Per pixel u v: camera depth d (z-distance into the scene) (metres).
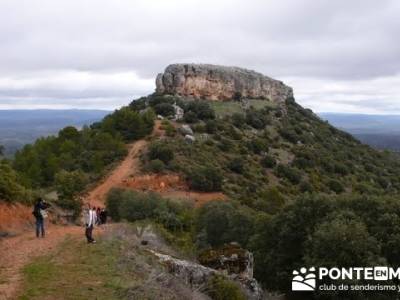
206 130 103.81
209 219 52.00
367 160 123.31
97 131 99.75
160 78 140.88
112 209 61.97
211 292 18.14
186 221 56.00
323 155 110.44
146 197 58.41
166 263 18.80
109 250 19.73
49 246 21.61
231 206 54.88
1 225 27.38
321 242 30.19
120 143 88.31
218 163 87.81
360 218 34.88
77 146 89.88
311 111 161.62
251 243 40.59
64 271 16.25
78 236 24.72
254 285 22.12
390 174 115.06
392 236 31.92
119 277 15.52
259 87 149.38
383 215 34.25
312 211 36.97
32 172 73.69
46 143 93.75
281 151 105.62
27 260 18.42
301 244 35.59
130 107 122.25
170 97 122.88
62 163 81.31
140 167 80.81
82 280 15.17
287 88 160.88
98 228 28.11
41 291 13.95
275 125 123.94
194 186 77.12
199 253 24.95
